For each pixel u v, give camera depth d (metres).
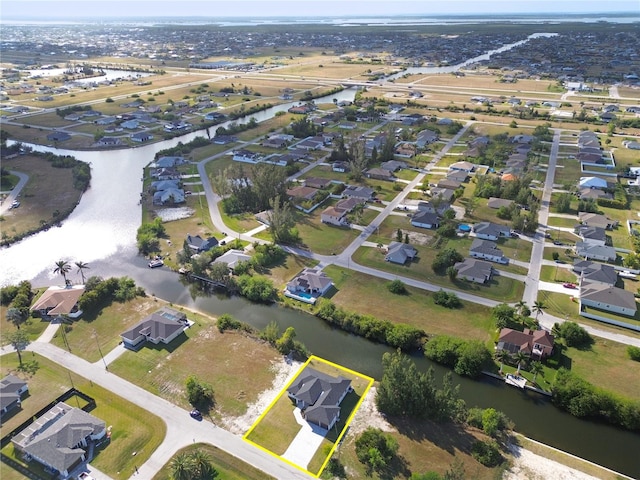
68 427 65.38
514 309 93.69
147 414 71.19
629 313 92.50
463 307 97.06
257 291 102.19
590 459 64.56
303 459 63.56
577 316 93.31
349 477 61.00
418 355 85.19
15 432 67.88
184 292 106.69
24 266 116.62
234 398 74.25
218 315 98.00
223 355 84.06
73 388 76.12
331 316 93.69
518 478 60.66
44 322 93.38
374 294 102.44
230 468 62.31
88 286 102.19
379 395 71.25
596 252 113.12
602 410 69.94
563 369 77.06
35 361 82.44
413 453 64.12
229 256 114.94
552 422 70.62
